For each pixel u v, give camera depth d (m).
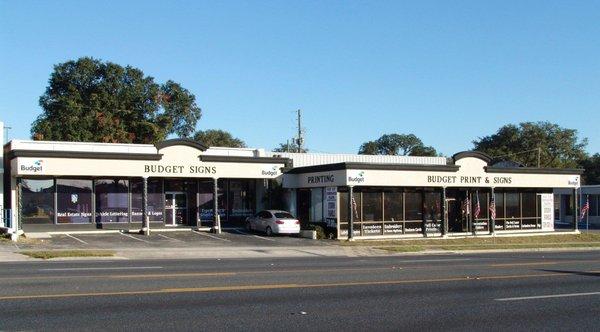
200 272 16.98
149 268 18.09
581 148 91.75
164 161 35.06
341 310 11.43
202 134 89.31
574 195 44.75
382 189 38.16
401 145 115.44
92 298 12.05
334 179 36.03
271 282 15.02
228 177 37.06
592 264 22.02
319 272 17.67
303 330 9.65
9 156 33.62
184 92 62.59
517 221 43.56
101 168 33.47
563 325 10.41
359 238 36.44
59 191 34.97
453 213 42.22
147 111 60.31
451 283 15.63
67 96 57.69
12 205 33.00
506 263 22.23
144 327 9.59
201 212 39.22
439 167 38.56
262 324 10.02
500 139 92.44
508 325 10.36
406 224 38.97
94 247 27.69
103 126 56.19
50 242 29.53
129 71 60.00
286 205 39.66
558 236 42.12
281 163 38.75
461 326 10.20
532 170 42.31
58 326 9.54
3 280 14.48
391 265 20.72
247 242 32.34
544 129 89.69
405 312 11.35
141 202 37.22
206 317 10.48
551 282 16.12
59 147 35.31
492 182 40.78
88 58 58.75
